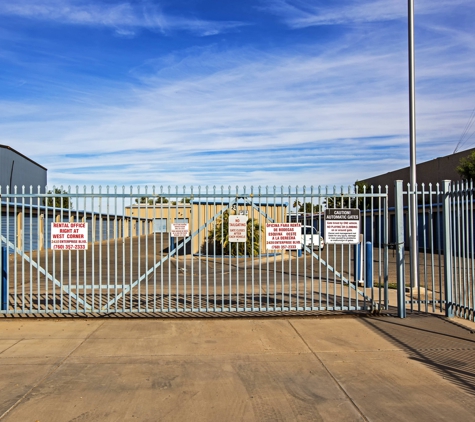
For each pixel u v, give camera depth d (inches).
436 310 350.9
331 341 269.4
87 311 331.3
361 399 189.8
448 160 1264.8
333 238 330.3
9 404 184.1
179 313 336.2
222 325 304.2
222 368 225.1
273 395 193.8
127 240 1480.1
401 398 190.9
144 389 199.3
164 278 557.0
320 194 323.3
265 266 699.4
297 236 330.6
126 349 253.9
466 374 217.3
